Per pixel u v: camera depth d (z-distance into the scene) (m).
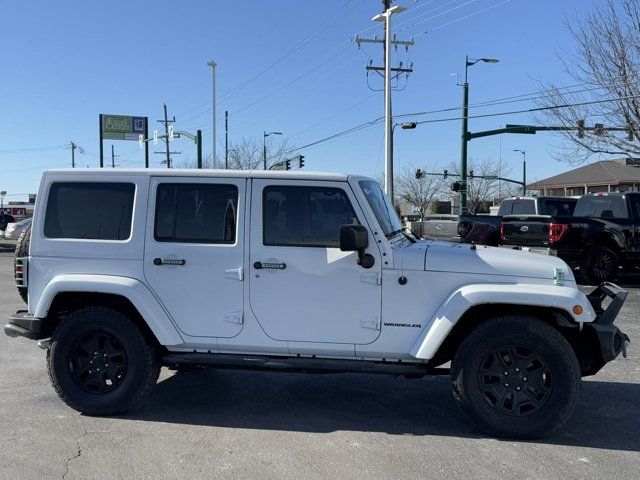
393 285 4.61
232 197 4.81
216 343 4.80
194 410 5.10
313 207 4.73
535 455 4.18
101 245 4.86
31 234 4.96
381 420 4.89
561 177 53.62
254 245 4.74
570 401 4.33
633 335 7.96
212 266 4.77
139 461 4.06
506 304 4.51
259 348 4.77
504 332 4.38
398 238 5.00
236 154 47.69
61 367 4.88
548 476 3.85
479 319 4.71
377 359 4.70
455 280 4.57
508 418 4.41
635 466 4.01
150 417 4.92
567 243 12.10
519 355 4.43
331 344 4.69
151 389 4.93
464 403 4.47
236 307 4.76
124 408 4.88
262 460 4.08
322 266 4.67
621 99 18.44
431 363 4.87
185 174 4.84
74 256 4.89
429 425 4.77
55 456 4.13
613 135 19.91
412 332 4.61
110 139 51.97
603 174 48.50
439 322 4.45
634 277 14.16
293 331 4.72
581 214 13.67
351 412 5.08
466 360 4.45
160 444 4.35
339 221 4.70
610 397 5.49
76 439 4.43
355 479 3.80
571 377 4.32
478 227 14.22
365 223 4.65
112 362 4.94
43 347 5.18
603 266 12.29
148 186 4.87
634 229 12.20
